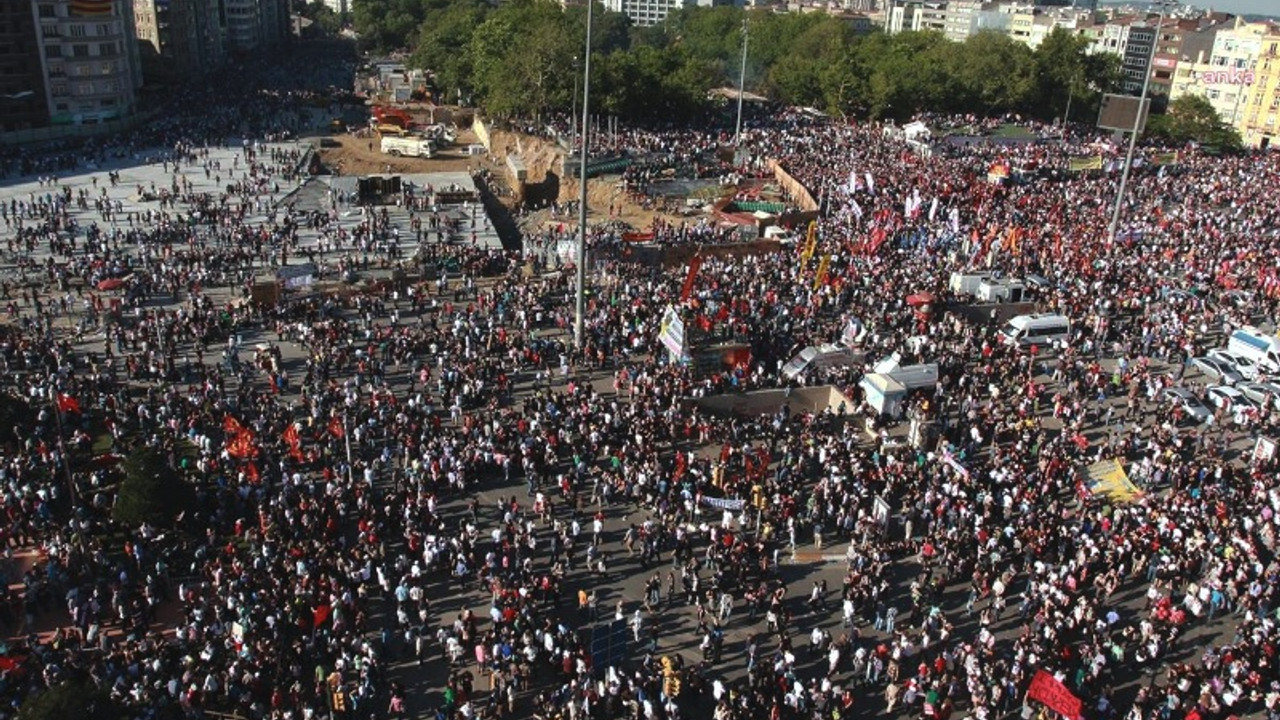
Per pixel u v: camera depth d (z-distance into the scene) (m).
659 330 70.44
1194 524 47.00
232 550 43.78
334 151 153.12
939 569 46.34
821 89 192.00
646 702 35.22
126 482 44.22
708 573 45.78
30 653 37.12
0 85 158.00
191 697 34.69
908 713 37.62
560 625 39.16
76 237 97.94
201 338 69.00
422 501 48.59
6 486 47.44
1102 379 64.94
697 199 118.31
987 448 57.88
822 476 53.59
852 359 66.44
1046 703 34.97
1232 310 78.12
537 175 137.25
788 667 37.78
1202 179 126.50
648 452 53.22
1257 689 37.34
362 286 81.25
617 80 162.50
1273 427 60.19
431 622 41.62
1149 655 39.84
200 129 161.62
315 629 38.22
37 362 63.81
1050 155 141.38
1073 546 46.44
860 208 99.88
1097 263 86.00
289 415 57.16
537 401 59.38
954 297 79.56
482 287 84.75
